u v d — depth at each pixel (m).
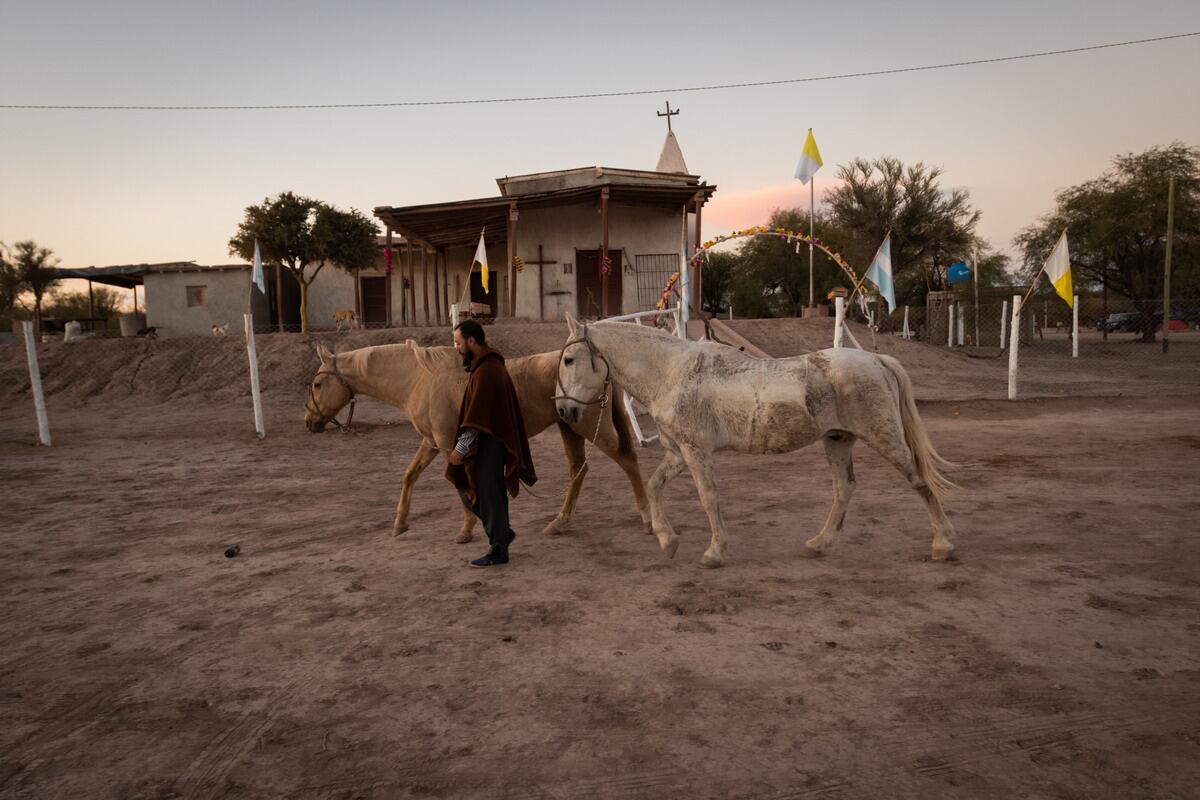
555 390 6.01
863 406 4.81
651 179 24.16
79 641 4.14
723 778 2.63
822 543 5.27
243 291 27.69
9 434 13.20
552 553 5.57
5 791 2.72
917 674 3.37
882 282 10.80
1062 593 4.35
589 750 2.84
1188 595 4.25
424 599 4.64
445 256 28.33
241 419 14.45
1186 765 2.62
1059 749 2.75
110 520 7.04
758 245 45.28
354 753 2.89
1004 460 8.64
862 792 2.53
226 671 3.69
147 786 2.72
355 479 8.89
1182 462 8.15
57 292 43.16
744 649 3.72
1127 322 38.41
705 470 5.08
